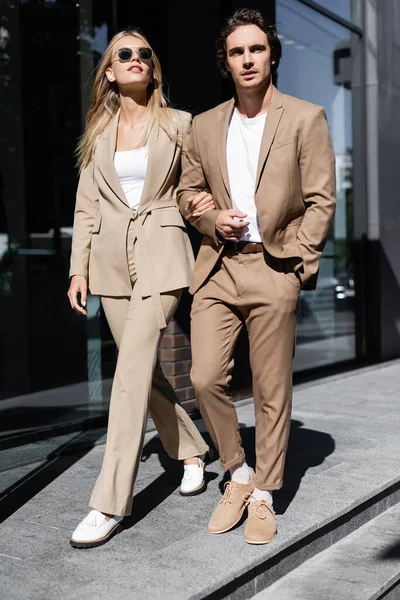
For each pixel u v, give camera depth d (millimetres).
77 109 4934
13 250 4539
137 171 3156
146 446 4363
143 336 3021
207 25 5320
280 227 2898
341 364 7816
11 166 4531
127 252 3135
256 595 2699
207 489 3535
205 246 3045
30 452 4297
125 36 3180
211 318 3004
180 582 2484
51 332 4770
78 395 4941
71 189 4914
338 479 3660
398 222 8633
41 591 2428
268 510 2916
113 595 2389
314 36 7234
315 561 3002
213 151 2990
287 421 2961
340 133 7746
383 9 8148
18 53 4570
